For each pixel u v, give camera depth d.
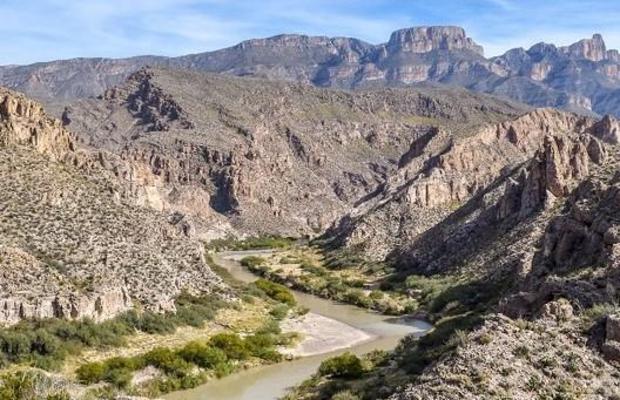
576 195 99.94
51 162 114.06
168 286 101.25
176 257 114.75
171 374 75.69
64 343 77.25
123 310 88.44
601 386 44.06
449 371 45.16
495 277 107.69
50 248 94.38
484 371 44.38
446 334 72.31
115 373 72.19
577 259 69.38
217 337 85.50
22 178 104.94
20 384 63.50
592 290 55.25
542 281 65.75
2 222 94.88
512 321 50.88
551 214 116.62
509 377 44.00
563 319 51.25
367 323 108.00
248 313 105.94
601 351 47.25
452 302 107.31
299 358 86.50
